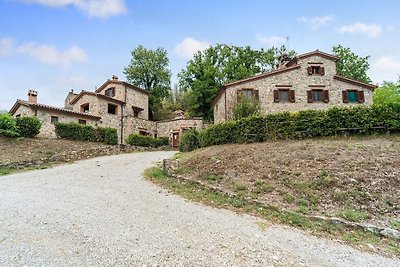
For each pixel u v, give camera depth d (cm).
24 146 1755
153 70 4159
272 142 1509
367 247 574
